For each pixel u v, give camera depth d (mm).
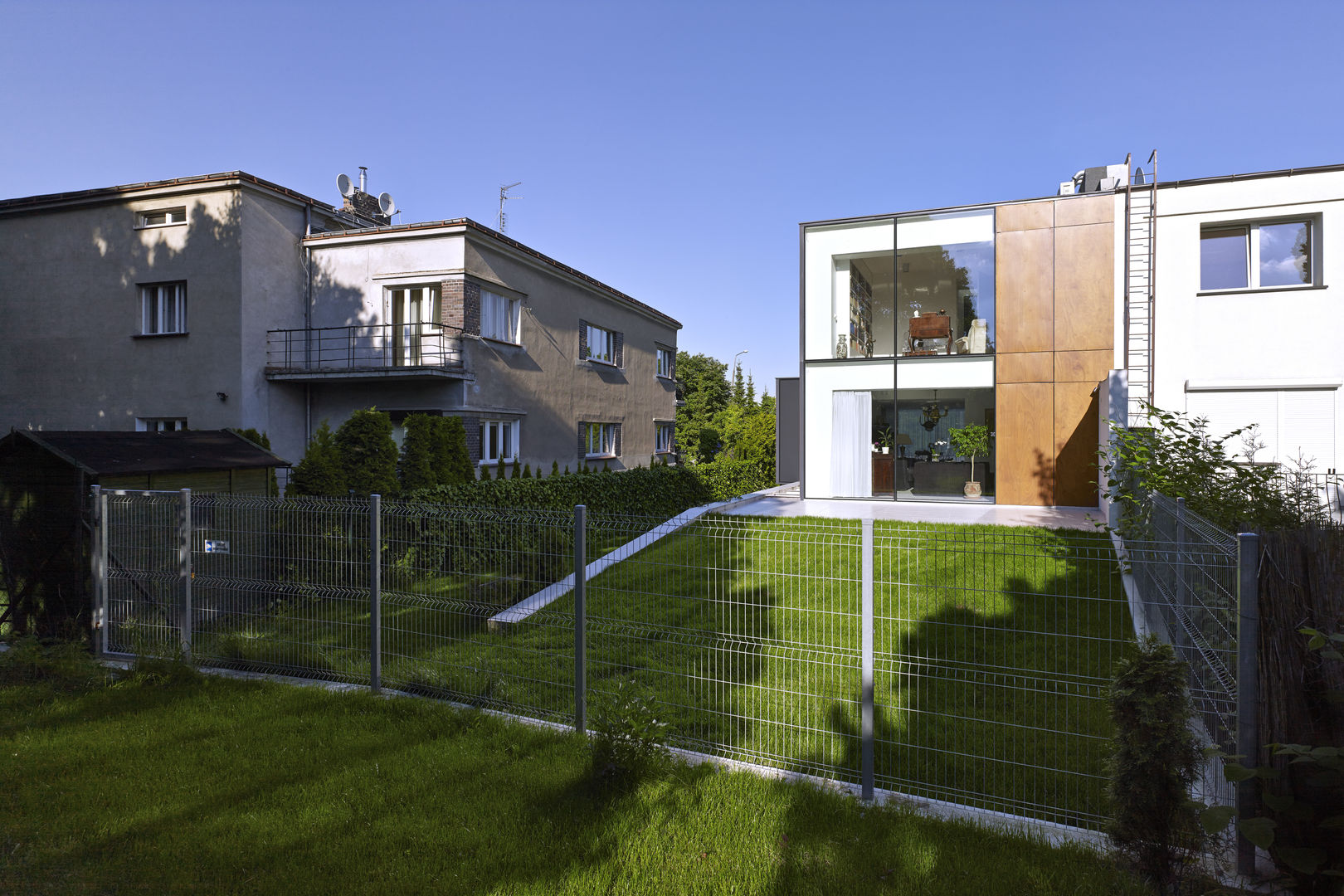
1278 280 12609
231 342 14156
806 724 4492
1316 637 2600
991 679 5066
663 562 5715
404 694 5273
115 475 6711
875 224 15570
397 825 3436
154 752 4277
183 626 6219
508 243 15500
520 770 3961
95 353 15227
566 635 5906
